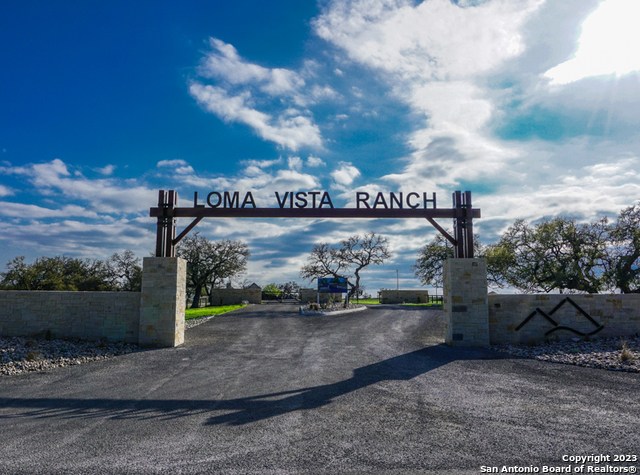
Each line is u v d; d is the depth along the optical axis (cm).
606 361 1059
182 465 480
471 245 1482
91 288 4578
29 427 623
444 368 1052
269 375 985
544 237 2706
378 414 675
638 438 552
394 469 466
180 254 4519
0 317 1471
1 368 1030
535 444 536
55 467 476
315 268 4397
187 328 1944
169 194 1493
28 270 4259
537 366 1066
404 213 1496
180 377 969
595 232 2592
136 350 1357
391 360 1167
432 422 630
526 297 1459
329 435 577
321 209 1495
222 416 671
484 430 591
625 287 2458
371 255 4400
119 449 531
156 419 659
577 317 1435
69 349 1294
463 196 1512
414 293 4797
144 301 1432
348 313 2791
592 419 633
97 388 866
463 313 1419
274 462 486
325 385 884
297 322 2203
